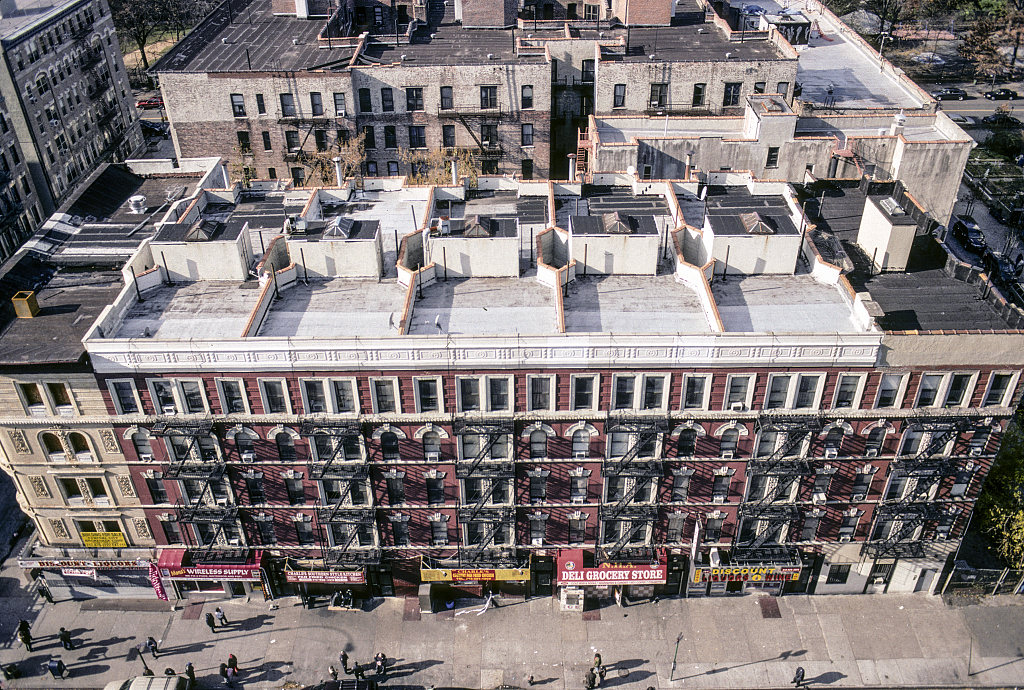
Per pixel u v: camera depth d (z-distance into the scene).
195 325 47.16
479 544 52.06
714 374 44.66
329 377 44.72
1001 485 53.91
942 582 53.88
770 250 50.12
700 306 48.09
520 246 53.44
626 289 49.91
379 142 79.62
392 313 48.00
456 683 49.31
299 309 48.53
